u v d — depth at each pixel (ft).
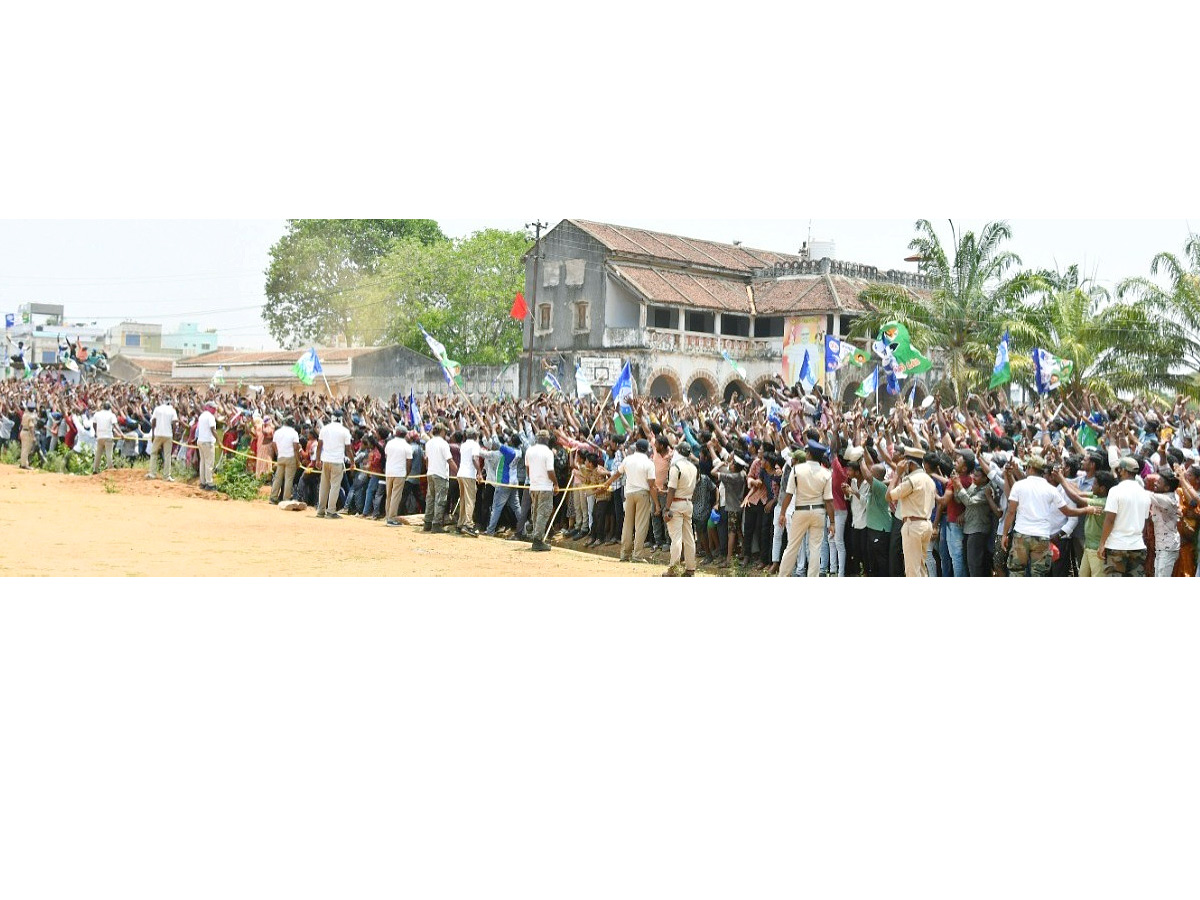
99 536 59.06
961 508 46.55
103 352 199.82
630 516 57.67
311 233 172.24
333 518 72.13
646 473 56.34
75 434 102.78
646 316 143.84
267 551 57.26
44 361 213.25
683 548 53.36
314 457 76.54
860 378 136.67
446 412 79.71
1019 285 117.70
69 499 74.49
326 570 53.11
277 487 78.74
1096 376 108.37
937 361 127.34
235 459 86.28
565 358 144.46
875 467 49.57
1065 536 45.47
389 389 156.56
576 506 65.51
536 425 71.77
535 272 140.56
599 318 145.89
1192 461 42.80
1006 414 66.49
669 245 159.22
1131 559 41.29
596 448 64.23
